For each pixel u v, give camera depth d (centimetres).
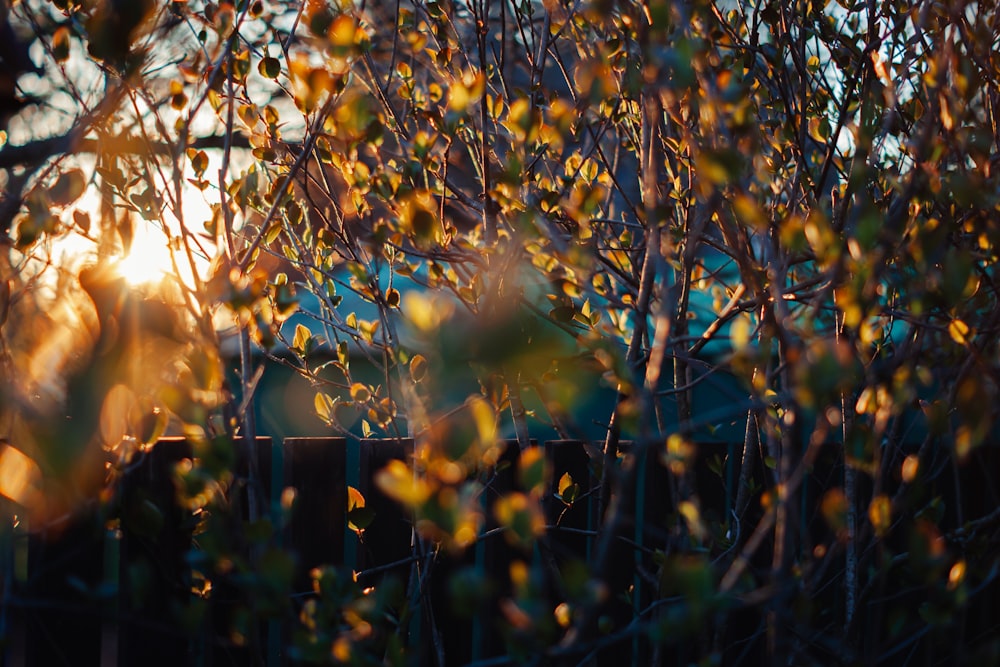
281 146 249
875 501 162
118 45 143
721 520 286
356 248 241
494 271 196
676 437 184
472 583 128
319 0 206
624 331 279
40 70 209
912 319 187
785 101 223
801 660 209
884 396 158
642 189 241
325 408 250
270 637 261
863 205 171
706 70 157
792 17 240
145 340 175
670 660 283
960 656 188
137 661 221
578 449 264
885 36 207
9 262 219
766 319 182
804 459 145
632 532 275
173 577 223
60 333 173
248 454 188
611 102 241
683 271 239
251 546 178
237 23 201
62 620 214
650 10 163
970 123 196
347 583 183
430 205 211
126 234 184
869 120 201
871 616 278
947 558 150
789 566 145
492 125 249
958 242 207
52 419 158
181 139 186
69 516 176
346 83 198
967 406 142
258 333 200
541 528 146
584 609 134
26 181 220
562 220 242
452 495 131
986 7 207
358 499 217
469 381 290
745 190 167
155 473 220
